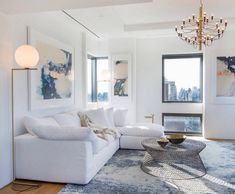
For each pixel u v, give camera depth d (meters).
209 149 4.77
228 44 5.75
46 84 3.96
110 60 6.32
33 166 3.11
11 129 3.16
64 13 4.22
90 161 3.06
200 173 3.32
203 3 4.12
